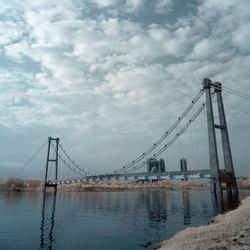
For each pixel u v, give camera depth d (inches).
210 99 3302.2
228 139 3373.5
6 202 3230.8
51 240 1211.2
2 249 1065.5
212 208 2182.6
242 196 3179.1
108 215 2031.3
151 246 1032.8
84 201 3405.5
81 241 1182.3
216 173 2992.1
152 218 1811.0
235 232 879.1
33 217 1959.9
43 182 6565.0
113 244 1107.3
